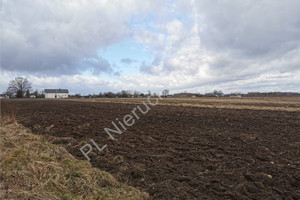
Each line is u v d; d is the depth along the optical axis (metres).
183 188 4.44
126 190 4.36
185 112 18.00
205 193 4.27
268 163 5.81
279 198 4.08
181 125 11.67
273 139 8.40
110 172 5.32
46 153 5.97
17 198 3.43
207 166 5.64
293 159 6.09
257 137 8.72
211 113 17.19
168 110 19.91
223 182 4.72
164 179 4.88
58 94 106.31
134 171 5.23
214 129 10.48
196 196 4.15
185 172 5.29
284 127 10.94
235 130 10.21
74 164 5.45
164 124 12.03
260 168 5.43
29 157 5.41
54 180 4.32
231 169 5.44
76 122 12.73
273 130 10.16
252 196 4.16
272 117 14.66
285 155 6.46
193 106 24.98
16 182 4.02
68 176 4.62
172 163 5.91
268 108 21.88
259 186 4.53
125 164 5.77
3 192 3.55
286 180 4.79
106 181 4.65
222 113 17.19
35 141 7.37
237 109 20.84
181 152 6.86
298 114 16.47
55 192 3.95
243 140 8.25
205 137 8.82
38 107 24.70
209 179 4.85
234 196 4.12
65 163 5.45
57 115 16.30
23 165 4.76
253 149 7.06
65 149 6.84
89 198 3.90
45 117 15.03
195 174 5.16
